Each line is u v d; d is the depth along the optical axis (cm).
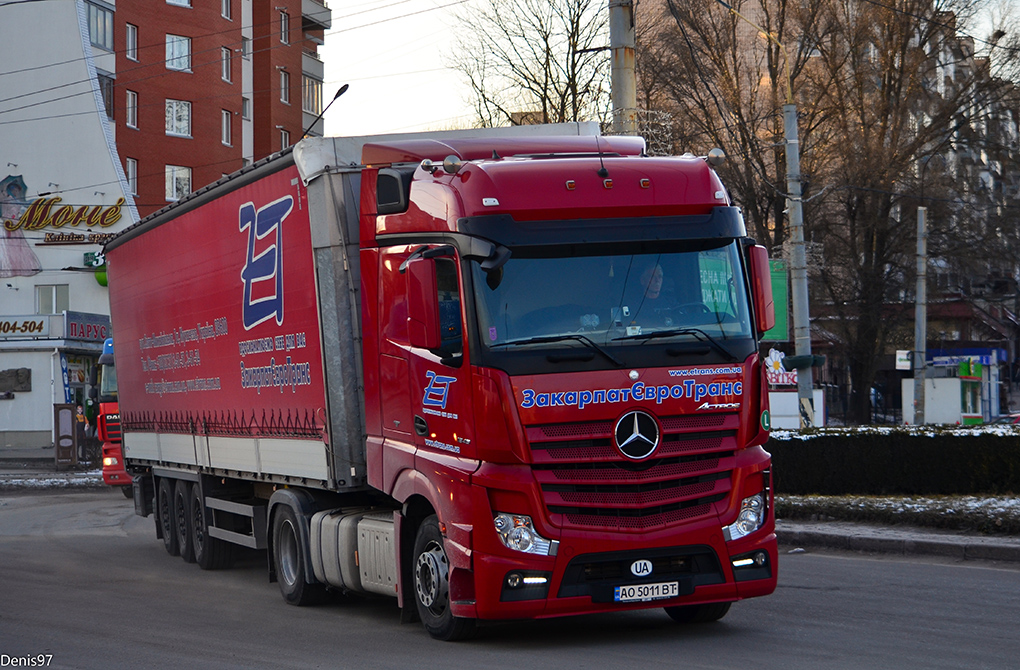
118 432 2555
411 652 820
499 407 786
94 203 4491
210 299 1288
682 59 4372
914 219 4256
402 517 905
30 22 4547
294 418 1071
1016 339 6725
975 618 912
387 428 928
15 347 4262
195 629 957
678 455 801
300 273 1032
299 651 841
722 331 828
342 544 997
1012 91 4178
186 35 5244
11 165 4528
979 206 4272
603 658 776
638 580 794
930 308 5422
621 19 1833
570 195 823
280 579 1123
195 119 5262
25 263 4506
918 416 3675
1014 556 1247
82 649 867
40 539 1828
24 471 3331
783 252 3572
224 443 1283
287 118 6000
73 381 4356
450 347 817
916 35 4281
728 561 811
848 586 1099
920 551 1322
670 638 852
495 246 808
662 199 837
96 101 4519
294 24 6094
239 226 1187
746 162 4419
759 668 729
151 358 1550
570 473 787
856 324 4447
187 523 1474
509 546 784
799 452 1778
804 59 4416
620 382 795
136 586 1259
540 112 4409
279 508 1127
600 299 813
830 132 4381
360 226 973
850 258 4372
